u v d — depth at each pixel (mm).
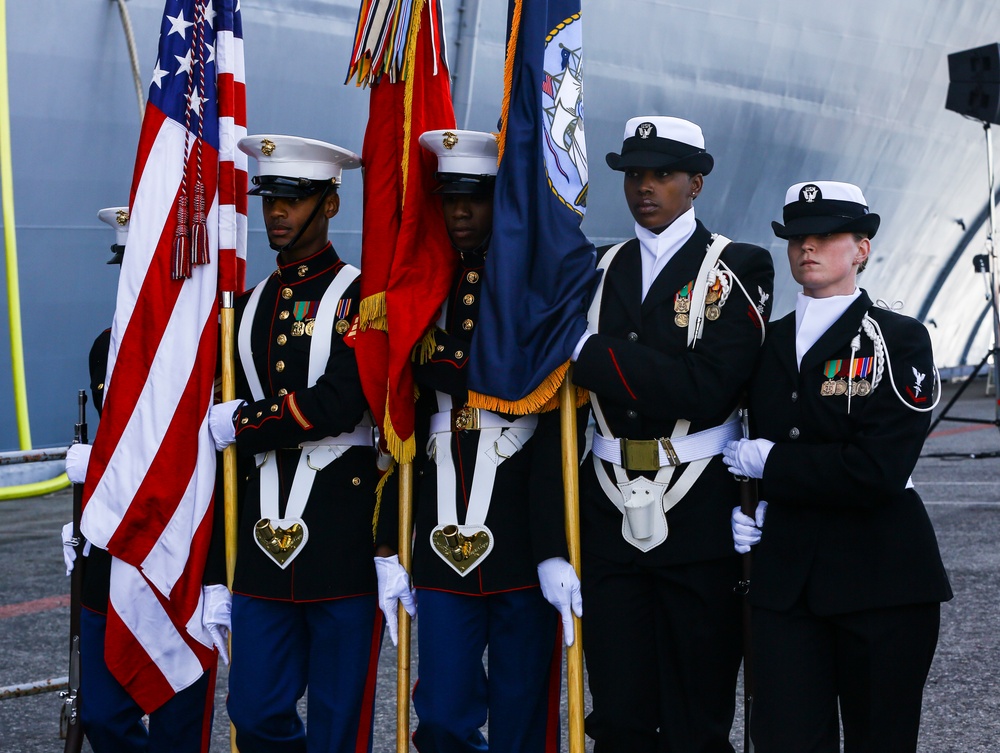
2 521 14828
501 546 5613
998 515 14469
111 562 6086
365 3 6012
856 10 24578
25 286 16234
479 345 5492
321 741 5832
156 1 16469
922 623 5043
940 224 31250
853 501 4984
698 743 5605
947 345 35062
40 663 9102
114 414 6066
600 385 5441
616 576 5621
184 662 6059
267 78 16766
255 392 6148
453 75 18594
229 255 6215
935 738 7238
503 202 5539
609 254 5945
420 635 5684
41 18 15359
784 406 5293
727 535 5504
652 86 21422
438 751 5605
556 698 5879
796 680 5074
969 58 19266
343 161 6180
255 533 5875
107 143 16453
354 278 6117
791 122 24547
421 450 5934
